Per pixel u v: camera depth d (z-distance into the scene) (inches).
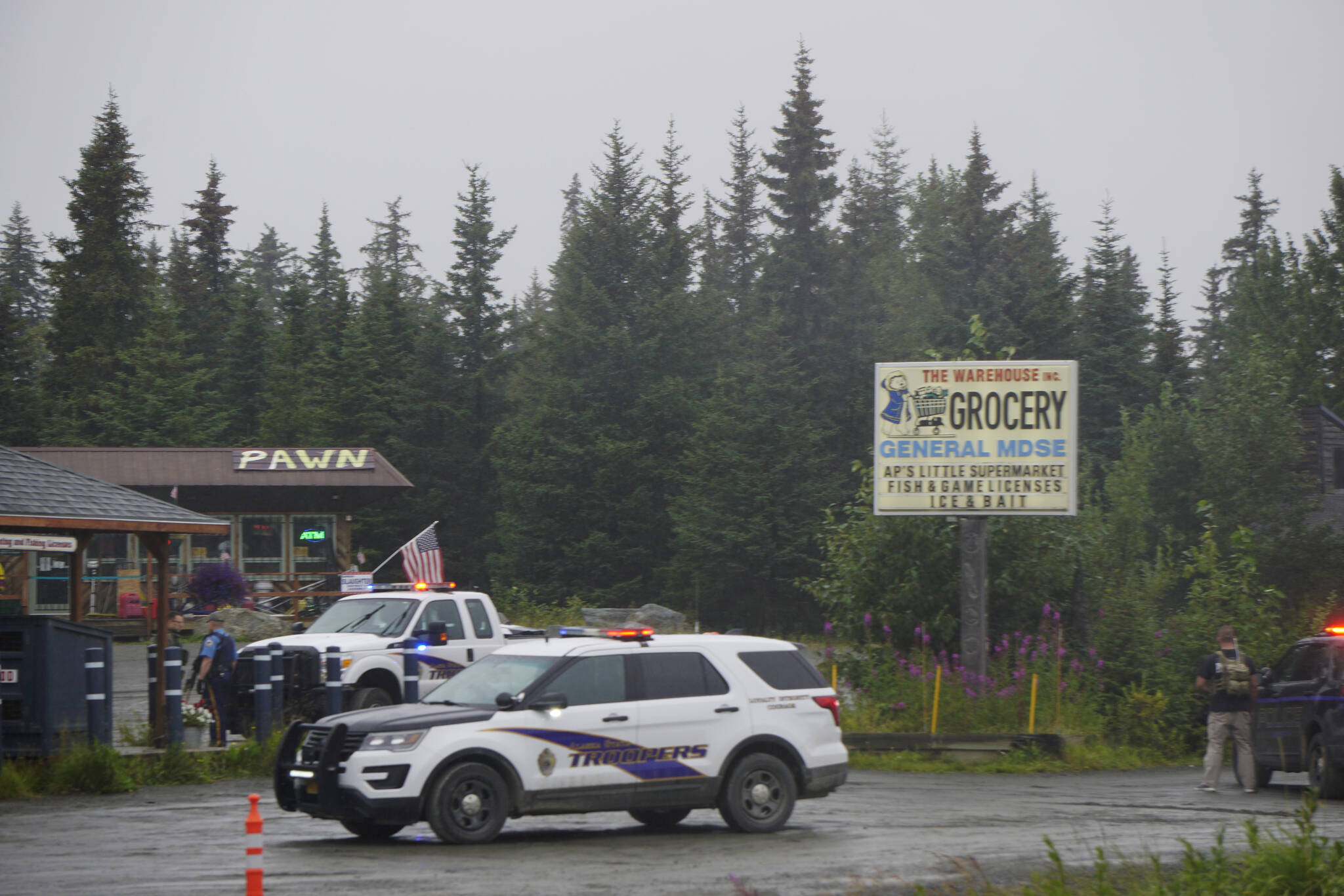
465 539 4370.1
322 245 6195.9
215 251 5172.2
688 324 4227.4
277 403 4313.5
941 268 5113.2
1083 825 938.1
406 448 4256.9
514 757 818.8
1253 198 7150.6
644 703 862.5
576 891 651.5
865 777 1328.7
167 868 717.9
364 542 4264.3
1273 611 2001.7
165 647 1323.8
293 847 803.4
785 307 4589.1
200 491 2888.8
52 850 787.4
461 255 4589.1
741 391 3973.9
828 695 932.6
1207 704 1544.0
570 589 3932.1
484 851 789.2
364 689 1346.0
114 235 4635.8
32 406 4264.3
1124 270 5590.6
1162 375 4335.6
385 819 788.6
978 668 1600.6
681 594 3823.8
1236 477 2493.8
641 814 954.1
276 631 2564.0
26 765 1101.7
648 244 4544.8
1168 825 947.3
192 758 1182.3
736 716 888.3
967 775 1381.6
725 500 3769.7
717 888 666.2
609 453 3912.4
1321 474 3216.0
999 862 763.4
